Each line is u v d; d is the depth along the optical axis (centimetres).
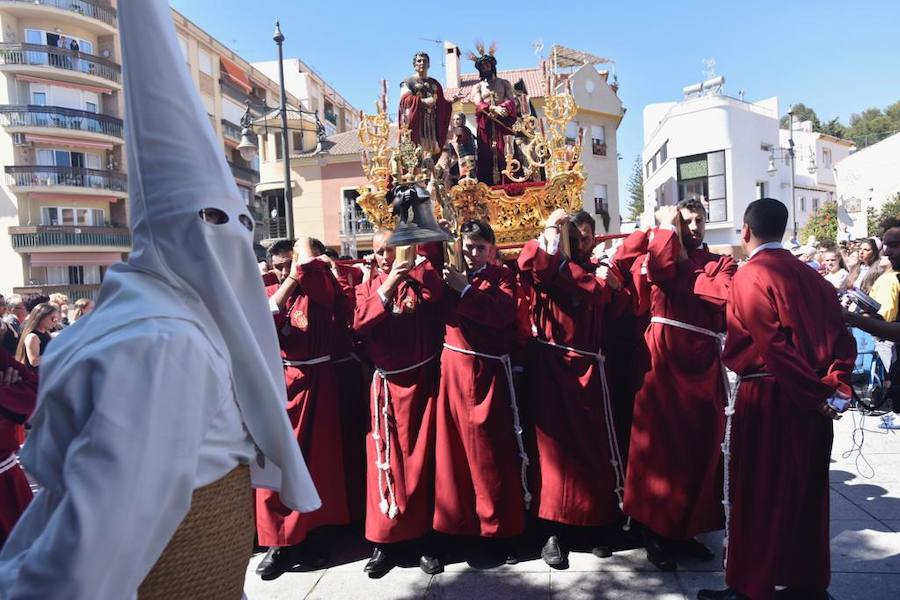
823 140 4034
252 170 3991
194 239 148
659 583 347
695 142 2983
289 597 356
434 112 470
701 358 370
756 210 310
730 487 311
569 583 353
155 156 152
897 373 412
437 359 402
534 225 451
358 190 451
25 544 137
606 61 3359
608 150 3005
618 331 432
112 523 118
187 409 132
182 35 3300
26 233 2912
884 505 434
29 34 2947
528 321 396
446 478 377
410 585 362
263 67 4338
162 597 135
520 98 523
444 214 421
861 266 800
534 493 394
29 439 139
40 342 621
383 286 371
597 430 384
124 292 142
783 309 288
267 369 156
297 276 390
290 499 162
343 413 429
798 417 291
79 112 3008
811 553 289
